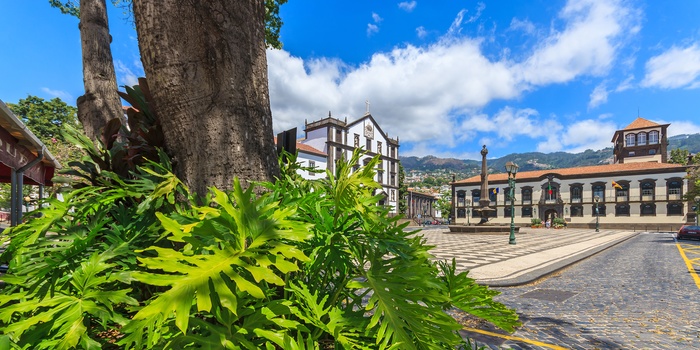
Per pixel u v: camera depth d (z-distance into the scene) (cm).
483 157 2931
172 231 100
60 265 134
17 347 114
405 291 135
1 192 2834
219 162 160
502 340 352
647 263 997
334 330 120
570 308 490
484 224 2908
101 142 216
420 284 137
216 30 162
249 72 173
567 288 643
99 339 137
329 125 4106
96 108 429
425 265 157
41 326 120
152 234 158
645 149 5528
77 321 117
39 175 877
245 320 119
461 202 5722
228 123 164
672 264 967
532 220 4712
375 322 120
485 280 688
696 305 508
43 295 129
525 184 5169
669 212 4197
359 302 157
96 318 145
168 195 157
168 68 161
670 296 569
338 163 167
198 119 161
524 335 368
